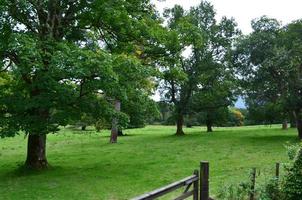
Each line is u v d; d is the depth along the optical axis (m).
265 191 12.70
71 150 34.34
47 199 15.77
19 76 20.05
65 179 19.70
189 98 49.62
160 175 20.53
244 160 25.30
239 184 13.09
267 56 39.16
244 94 43.44
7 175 21.31
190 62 48.94
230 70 48.31
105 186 17.97
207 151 31.05
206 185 11.58
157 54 25.58
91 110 20.66
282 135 44.44
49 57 18.91
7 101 19.38
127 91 21.12
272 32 40.59
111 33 23.89
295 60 36.72
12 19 19.64
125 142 41.38
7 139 47.62
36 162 22.58
